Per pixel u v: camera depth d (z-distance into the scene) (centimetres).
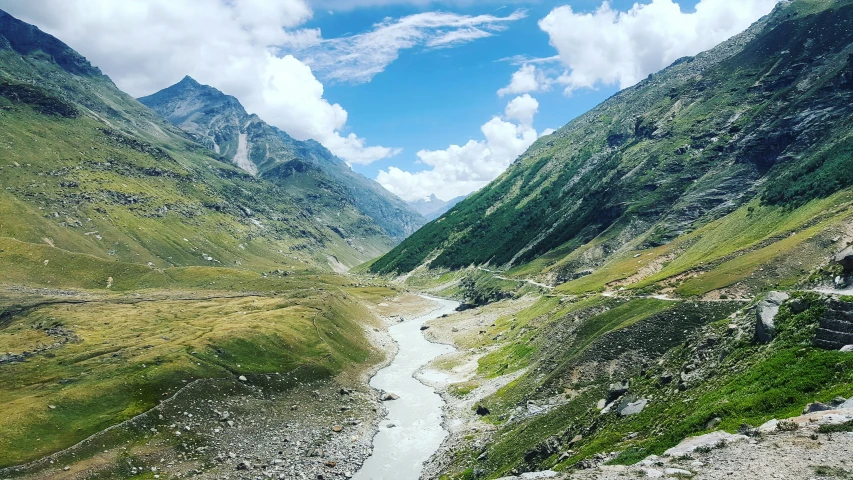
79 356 11594
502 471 6331
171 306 18762
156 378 10125
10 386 9931
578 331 10819
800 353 4631
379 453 8450
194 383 10194
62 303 18438
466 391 11231
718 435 3809
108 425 8481
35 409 8475
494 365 12900
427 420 9956
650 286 12506
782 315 5409
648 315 9575
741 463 3103
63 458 7500
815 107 19950
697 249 16325
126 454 7831
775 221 14450
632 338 9088
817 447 3078
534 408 8350
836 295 5003
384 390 12056
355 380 12650
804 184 14925
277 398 10775
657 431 4722
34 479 6981
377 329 19325
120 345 12469
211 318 16150
